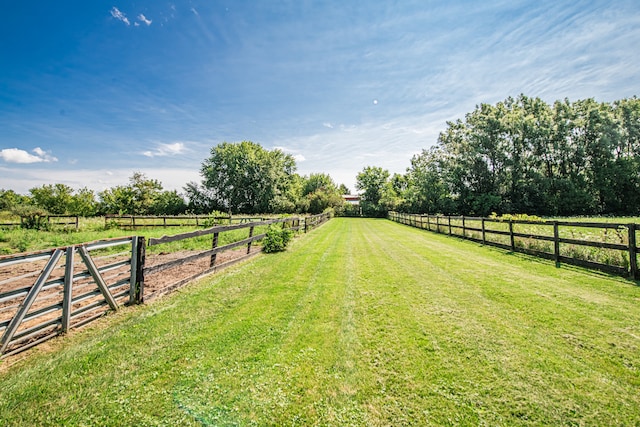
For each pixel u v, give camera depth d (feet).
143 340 11.48
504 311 14.14
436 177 133.08
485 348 10.72
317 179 198.90
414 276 21.33
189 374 9.29
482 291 17.31
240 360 10.14
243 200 162.61
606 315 13.28
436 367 9.59
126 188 127.75
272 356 10.40
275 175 160.97
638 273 18.49
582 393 8.20
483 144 120.98
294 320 13.57
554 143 115.03
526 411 7.55
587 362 9.69
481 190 127.03
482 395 8.20
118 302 14.87
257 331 12.41
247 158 154.92
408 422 7.27
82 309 12.82
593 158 114.52
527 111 129.70
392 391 8.45
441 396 8.20
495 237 35.09
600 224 20.74
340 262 27.02
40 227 55.98
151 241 16.01
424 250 33.53
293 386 8.73
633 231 18.52
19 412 7.52
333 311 14.66
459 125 132.05
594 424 7.06
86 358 10.08
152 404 7.92
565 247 25.08
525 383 8.68
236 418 7.45
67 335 11.80
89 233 46.62
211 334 12.08
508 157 118.32
